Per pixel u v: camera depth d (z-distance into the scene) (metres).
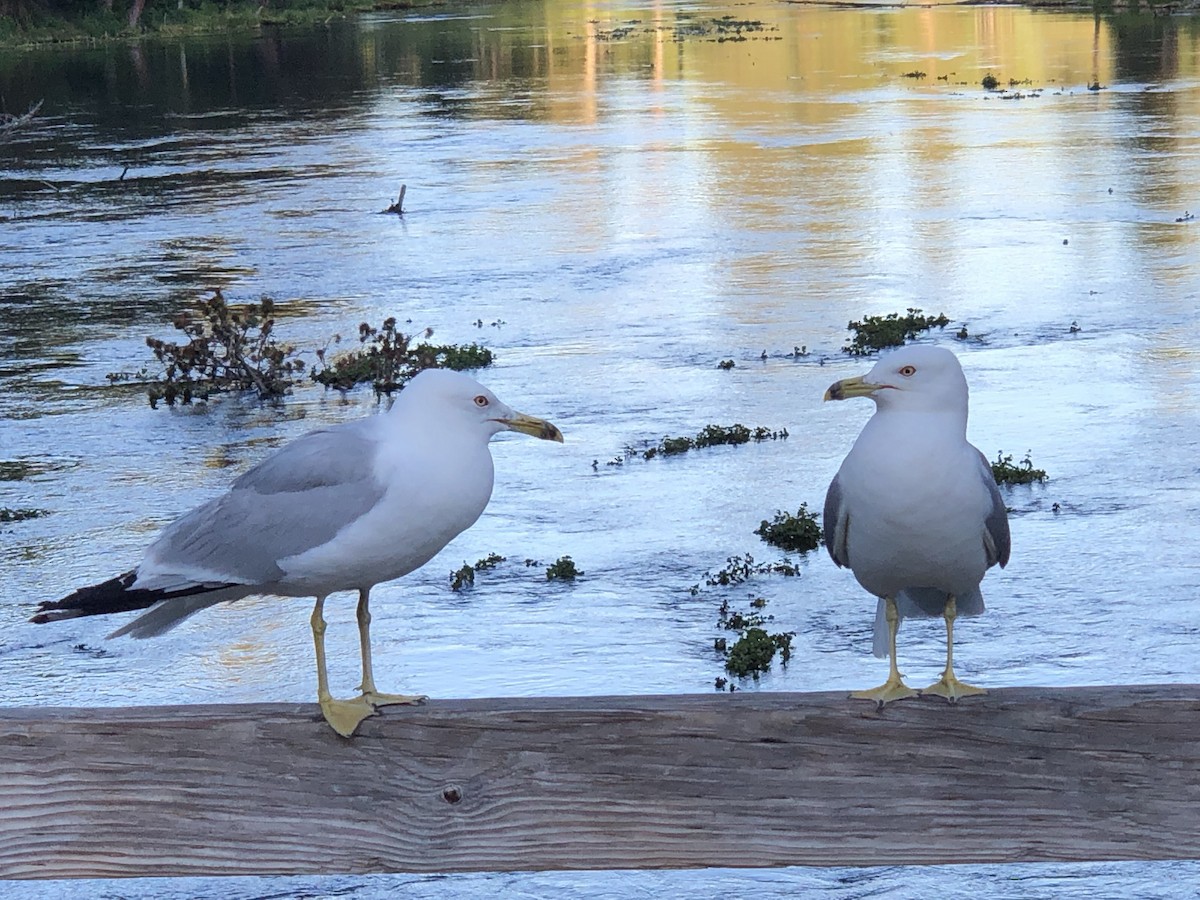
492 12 122.12
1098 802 3.56
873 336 22.88
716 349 22.94
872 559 4.67
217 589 4.26
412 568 4.24
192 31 99.19
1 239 34.53
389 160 45.34
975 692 3.62
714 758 3.58
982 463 4.70
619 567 14.19
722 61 76.56
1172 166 38.62
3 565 14.59
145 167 45.06
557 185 39.81
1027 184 37.09
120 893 9.11
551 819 3.61
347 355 23.00
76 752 3.57
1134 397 19.44
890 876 8.94
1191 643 12.10
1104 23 87.00
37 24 93.62
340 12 117.88
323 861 3.61
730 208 35.62
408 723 3.57
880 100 57.19
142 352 24.09
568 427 19.02
